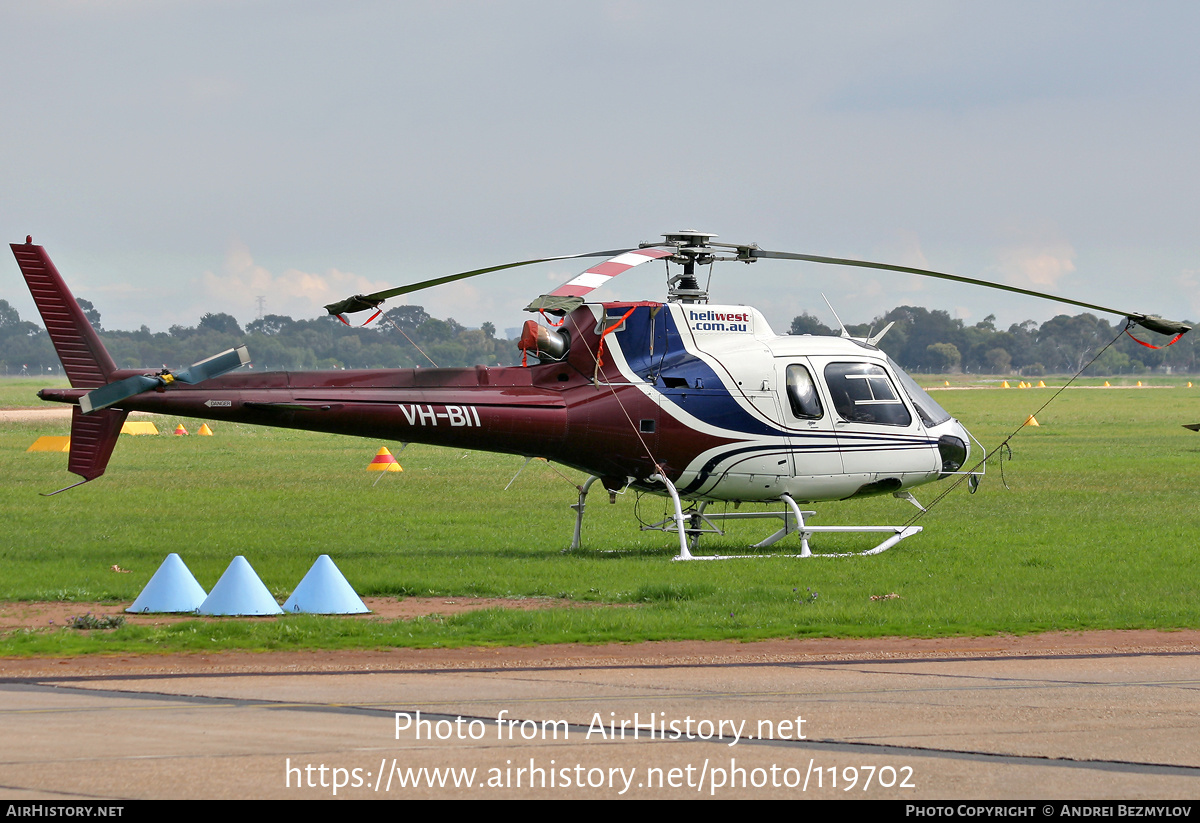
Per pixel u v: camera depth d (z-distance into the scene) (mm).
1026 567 33281
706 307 35875
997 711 18453
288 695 19109
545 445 34625
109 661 21250
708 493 36250
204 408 32312
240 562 26406
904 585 30000
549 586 29750
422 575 31469
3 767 15406
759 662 21656
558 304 27031
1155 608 26422
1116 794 14906
